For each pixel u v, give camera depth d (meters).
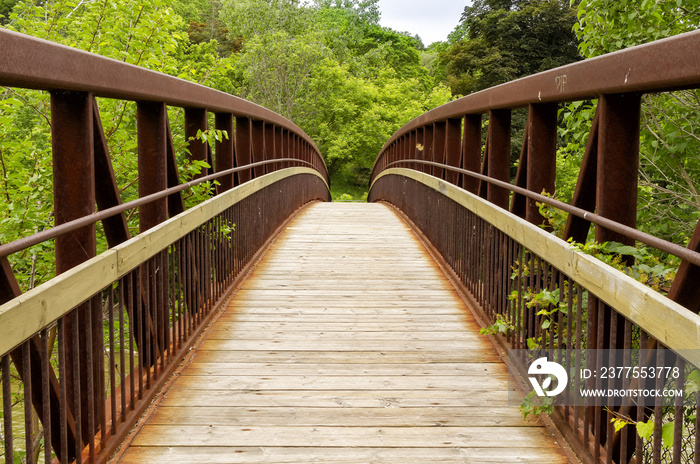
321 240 8.06
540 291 3.22
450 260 6.12
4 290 2.11
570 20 37.19
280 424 2.97
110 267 2.58
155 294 3.31
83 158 2.70
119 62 2.92
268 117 8.20
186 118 5.11
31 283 4.84
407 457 2.66
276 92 31.69
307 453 2.69
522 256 3.59
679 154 5.27
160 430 2.90
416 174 8.52
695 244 1.97
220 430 2.90
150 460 2.62
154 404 3.17
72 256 2.72
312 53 32.81
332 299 5.25
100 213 2.57
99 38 5.80
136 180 5.71
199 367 3.71
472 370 3.71
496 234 4.30
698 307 2.10
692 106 5.04
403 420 3.02
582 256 2.50
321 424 2.97
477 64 39.00
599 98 2.74
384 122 35.31
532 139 3.85
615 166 2.68
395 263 6.68
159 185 3.83
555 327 3.39
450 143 7.00
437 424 2.98
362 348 4.07
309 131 34.31
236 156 6.53
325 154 35.53
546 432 2.91
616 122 2.67
